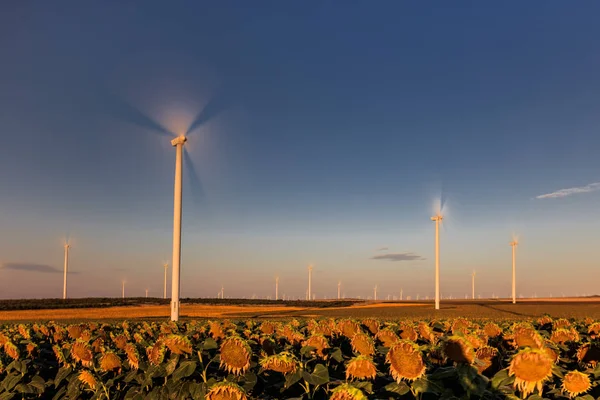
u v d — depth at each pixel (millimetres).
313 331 8469
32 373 7957
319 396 5758
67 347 8250
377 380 5758
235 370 5617
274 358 5766
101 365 6934
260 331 10305
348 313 75625
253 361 6457
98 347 8305
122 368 6945
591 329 8875
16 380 7160
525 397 4512
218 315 71750
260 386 6148
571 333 7898
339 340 8086
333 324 8930
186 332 9641
